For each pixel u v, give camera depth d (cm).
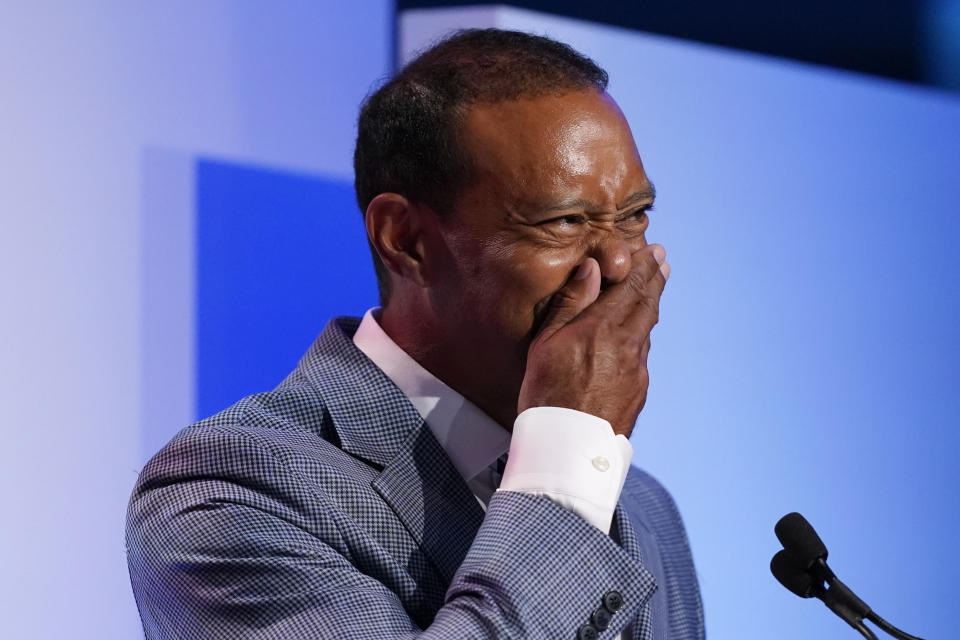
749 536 946
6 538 705
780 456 966
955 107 1061
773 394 964
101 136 747
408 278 472
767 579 950
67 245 732
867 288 1011
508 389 465
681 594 569
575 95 452
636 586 399
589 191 444
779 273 970
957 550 1038
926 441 1030
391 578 435
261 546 419
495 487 474
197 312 788
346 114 875
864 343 1006
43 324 720
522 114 446
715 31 1068
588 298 443
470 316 456
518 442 421
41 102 721
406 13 880
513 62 458
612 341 432
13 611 706
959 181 1055
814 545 420
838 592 416
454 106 455
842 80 1009
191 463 446
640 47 902
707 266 934
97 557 739
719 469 936
